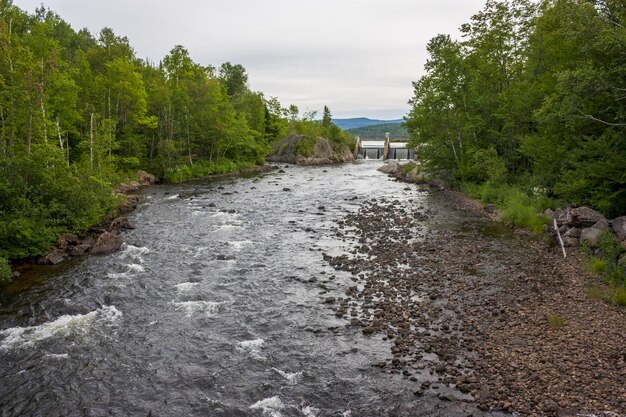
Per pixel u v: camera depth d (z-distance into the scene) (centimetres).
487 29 4756
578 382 1227
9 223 2448
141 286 2142
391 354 1458
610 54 2523
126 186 5447
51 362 1468
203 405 1227
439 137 5281
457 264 2367
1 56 3030
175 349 1543
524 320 1647
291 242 2933
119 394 1288
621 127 2619
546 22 3609
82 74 5441
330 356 1462
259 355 1486
